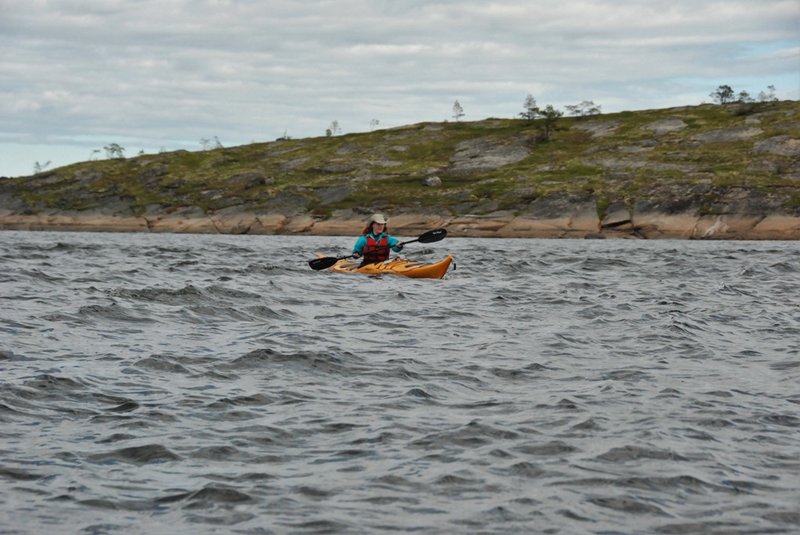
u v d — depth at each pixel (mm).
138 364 18391
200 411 14828
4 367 17672
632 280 42594
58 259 53625
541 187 151250
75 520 10016
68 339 21266
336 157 196500
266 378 17484
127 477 11477
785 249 84250
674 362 19781
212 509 10406
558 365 19312
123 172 191625
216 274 42781
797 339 23281
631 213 136375
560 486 11281
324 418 14500
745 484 11391
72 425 13820
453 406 15438
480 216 142750
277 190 165250
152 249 72312
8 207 177250
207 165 197750
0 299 28562
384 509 10469
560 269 50312
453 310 28891
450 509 10477
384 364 19094
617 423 14242
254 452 12641
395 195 158625
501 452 12688
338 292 33812
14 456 12195
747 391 16688
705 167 157875
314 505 10562
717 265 55062
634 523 10102
